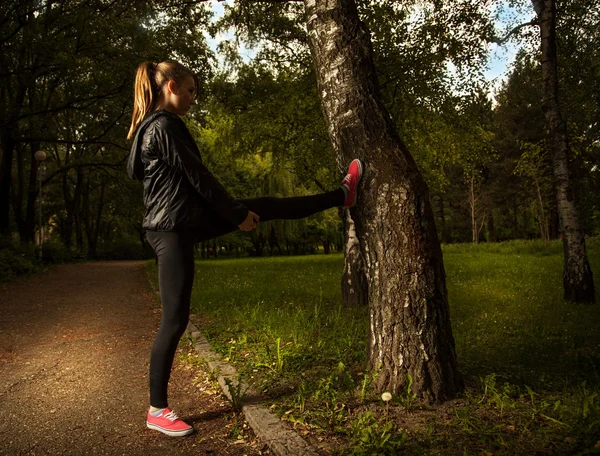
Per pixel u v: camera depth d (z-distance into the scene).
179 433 2.66
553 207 26.55
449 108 9.72
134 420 2.96
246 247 43.62
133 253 39.59
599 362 3.75
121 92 16.30
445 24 8.67
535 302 7.64
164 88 2.72
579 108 9.95
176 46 14.82
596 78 9.36
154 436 2.70
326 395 2.96
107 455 2.46
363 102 3.07
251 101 12.69
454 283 10.52
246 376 3.60
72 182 35.28
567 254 7.80
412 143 10.24
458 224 51.69
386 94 9.16
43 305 8.66
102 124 19.28
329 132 3.21
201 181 2.47
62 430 2.81
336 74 3.12
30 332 6.08
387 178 2.94
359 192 3.04
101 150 29.12
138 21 14.61
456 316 6.50
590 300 7.59
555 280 10.68
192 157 2.49
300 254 43.72
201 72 15.01
